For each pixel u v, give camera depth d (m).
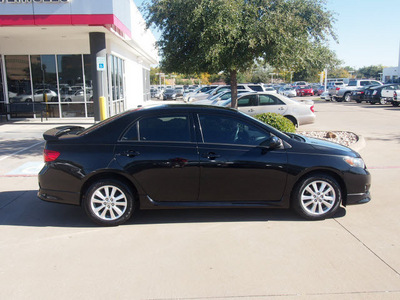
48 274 3.66
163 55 10.39
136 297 3.27
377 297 3.25
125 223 4.99
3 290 3.38
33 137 12.19
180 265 3.83
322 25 9.77
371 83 33.34
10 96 17.27
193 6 8.74
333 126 15.00
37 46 16.92
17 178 7.34
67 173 4.75
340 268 3.75
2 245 4.32
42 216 5.29
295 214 5.29
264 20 8.74
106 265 3.84
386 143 10.83
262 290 3.36
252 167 4.82
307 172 4.94
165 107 5.07
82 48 17.09
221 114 5.02
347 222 4.97
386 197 6.02
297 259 3.95
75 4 12.81
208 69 9.94
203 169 4.79
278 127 8.90
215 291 3.35
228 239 4.46
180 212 5.40
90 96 17.56
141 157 4.75
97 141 4.84
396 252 4.10
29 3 12.72
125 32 15.56
